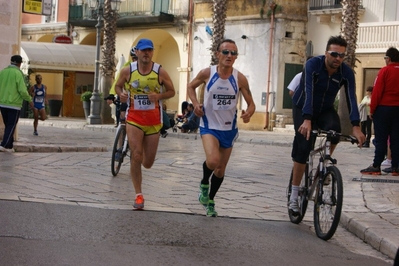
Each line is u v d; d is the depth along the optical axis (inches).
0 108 619.5
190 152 761.6
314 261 269.0
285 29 1469.0
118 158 489.1
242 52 1534.2
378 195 430.3
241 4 1530.5
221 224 331.0
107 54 1520.7
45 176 468.1
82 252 253.9
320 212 321.1
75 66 1664.6
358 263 272.4
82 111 1871.3
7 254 243.3
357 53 1343.5
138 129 360.8
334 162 317.1
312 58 331.3
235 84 339.9
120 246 268.7
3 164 525.3
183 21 1637.6
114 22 1520.7
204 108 342.3
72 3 1875.0
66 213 327.3
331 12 1414.9
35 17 2016.5
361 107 986.7
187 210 365.1
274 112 1471.5
